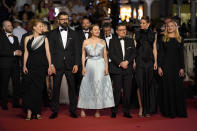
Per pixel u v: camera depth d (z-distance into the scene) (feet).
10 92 43.01
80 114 33.32
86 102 31.53
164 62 31.96
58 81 31.58
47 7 49.19
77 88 35.12
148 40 32.01
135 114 33.06
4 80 36.35
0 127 28.55
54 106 31.78
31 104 31.24
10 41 36.94
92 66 31.53
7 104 38.50
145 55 31.89
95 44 31.81
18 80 37.27
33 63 31.45
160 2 80.64
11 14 50.65
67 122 29.84
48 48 31.71
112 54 31.86
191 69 41.70
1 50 36.35
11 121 30.68
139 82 31.86
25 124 29.45
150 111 32.50
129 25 40.52
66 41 31.78
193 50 41.60
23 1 58.49
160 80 32.22
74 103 31.91
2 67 36.37
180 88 31.63
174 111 31.40
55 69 31.50
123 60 31.78
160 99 32.19
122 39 32.01
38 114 31.58
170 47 32.01
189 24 47.78
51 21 45.06
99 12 41.39
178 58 32.04
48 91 37.37
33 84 31.45
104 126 28.17
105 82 31.65
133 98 34.19
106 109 35.65
